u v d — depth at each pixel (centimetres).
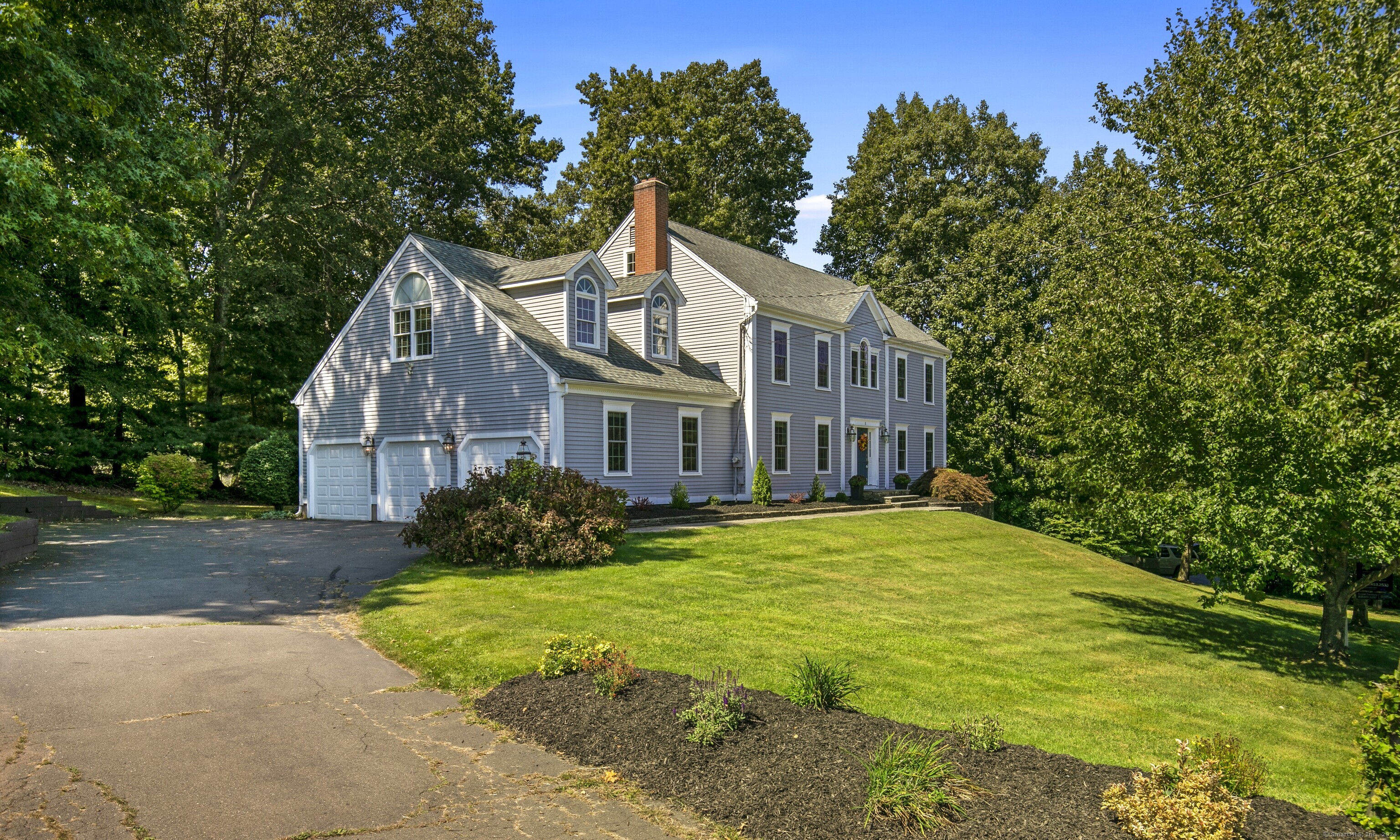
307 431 2598
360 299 3525
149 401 2934
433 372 2306
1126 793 530
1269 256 1305
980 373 3969
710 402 2603
